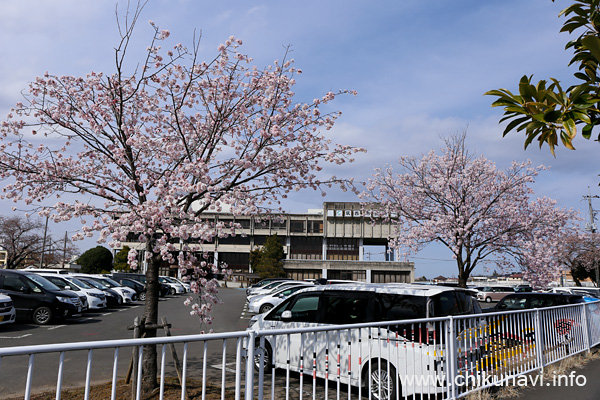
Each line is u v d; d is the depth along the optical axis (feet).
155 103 27.94
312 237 215.51
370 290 22.98
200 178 24.41
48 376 24.39
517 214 55.77
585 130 10.10
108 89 25.45
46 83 25.07
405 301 21.67
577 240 127.24
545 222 57.16
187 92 27.76
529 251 55.88
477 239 54.80
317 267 202.69
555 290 91.30
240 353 12.10
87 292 60.90
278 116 26.66
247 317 59.52
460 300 22.33
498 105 10.23
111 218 22.82
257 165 26.13
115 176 26.22
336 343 17.79
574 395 21.25
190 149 26.66
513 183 56.59
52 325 47.34
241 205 25.18
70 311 49.03
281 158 26.84
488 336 21.65
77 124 25.25
